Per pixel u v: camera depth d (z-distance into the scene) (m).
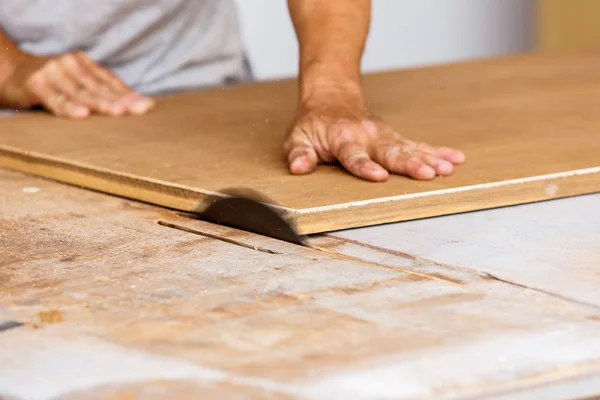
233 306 0.86
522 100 1.73
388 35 3.56
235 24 2.30
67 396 0.70
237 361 0.74
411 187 1.17
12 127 1.70
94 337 0.80
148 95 2.06
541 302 0.86
